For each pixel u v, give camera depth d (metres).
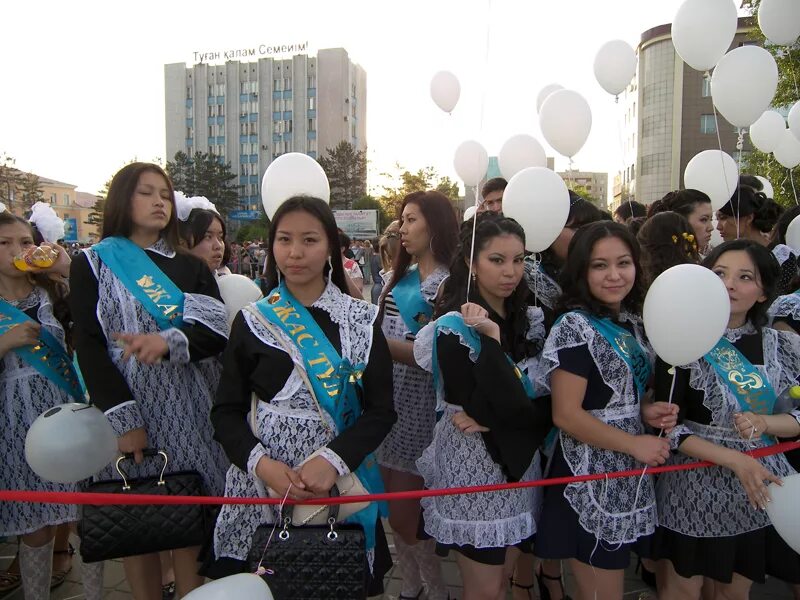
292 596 1.54
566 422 1.87
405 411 2.61
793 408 1.96
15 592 2.79
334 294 1.84
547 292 2.64
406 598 2.68
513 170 3.59
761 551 1.98
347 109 65.19
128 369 2.06
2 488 2.29
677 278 1.77
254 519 1.77
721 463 1.86
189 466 2.11
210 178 55.19
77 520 2.38
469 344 1.90
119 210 2.13
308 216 1.72
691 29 2.81
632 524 1.89
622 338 1.92
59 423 1.75
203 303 2.11
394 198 28.92
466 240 2.10
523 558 2.52
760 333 2.05
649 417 1.92
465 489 1.77
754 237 3.50
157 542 1.84
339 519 1.63
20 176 43.12
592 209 2.88
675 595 2.09
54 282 2.52
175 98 67.50
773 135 4.26
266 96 65.31
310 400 1.69
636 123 29.09
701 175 3.68
